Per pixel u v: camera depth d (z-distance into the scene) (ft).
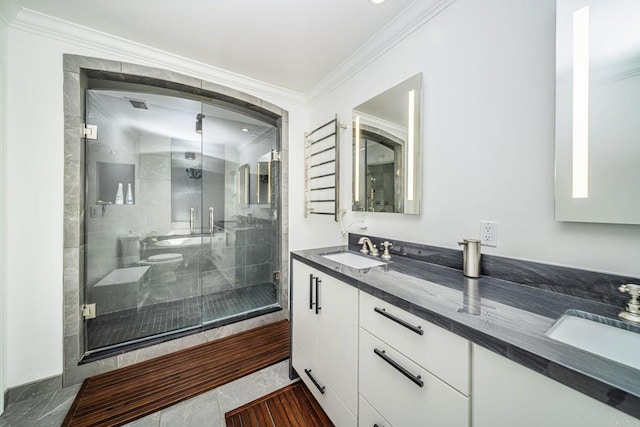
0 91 4.33
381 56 5.52
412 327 2.57
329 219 7.47
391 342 2.87
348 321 3.60
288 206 8.33
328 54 6.06
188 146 7.98
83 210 5.58
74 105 5.11
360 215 6.22
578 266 2.84
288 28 5.14
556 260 3.01
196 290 8.31
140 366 5.67
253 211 8.85
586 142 2.70
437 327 2.36
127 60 5.67
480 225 3.75
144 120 7.27
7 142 4.56
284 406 4.51
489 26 3.63
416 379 2.53
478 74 3.76
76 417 4.24
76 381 5.14
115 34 5.30
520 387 1.77
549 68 3.04
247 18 4.84
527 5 3.24
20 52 4.65
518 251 3.34
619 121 2.50
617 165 2.52
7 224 4.59
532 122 3.19
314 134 8.15
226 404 4.55
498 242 3.54
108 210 6.52
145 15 4.75
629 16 2.43
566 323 2.28
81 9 4.58
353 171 6.35
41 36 4.82
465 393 2.12
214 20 4.90
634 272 2.48
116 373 5.41
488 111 3.65
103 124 6.29
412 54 4.81
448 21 4.17
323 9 4.62
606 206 2.59
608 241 2.64
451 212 4.16
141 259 7.36
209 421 4.18
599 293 2.63
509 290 3.03
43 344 4.87
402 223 5.08
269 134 8.79
